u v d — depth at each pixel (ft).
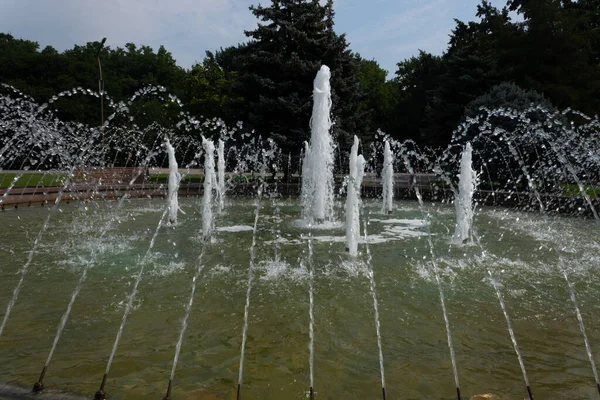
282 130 76.07
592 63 94.79
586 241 27.84
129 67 193.98
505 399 9.58
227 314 14.37
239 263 20.99
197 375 10.42
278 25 78.69
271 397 9.53
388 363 11.14
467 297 16.34
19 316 14.08
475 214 43.19
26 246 24.54
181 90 162.20
